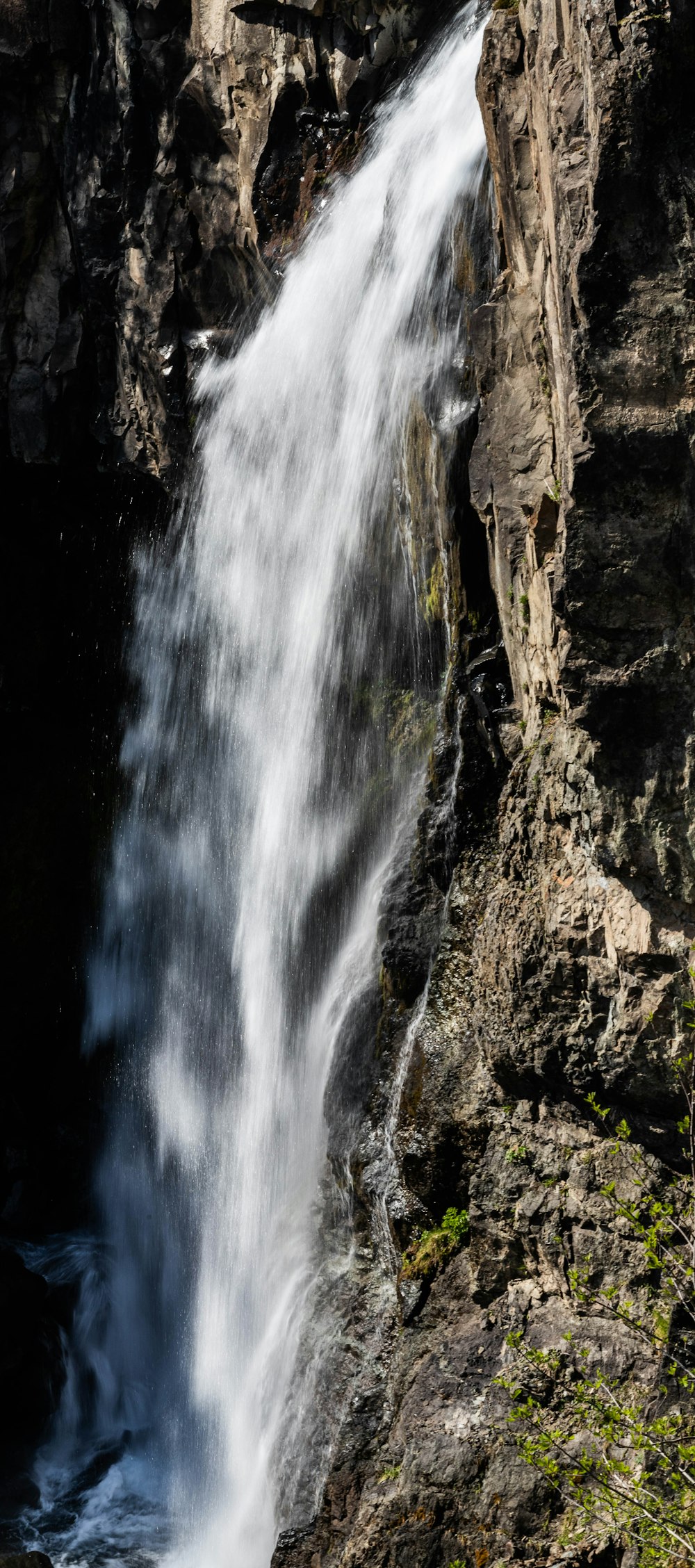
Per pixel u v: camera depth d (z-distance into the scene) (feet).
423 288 28.37
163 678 42.45
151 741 43.50
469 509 25.82
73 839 48.24
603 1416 17.83
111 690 45.14
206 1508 33.50
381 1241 25.82
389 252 29.89
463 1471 19.97
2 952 48.49
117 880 45.98
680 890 17.90
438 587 28.73
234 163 35.32
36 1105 48.62
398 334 29.25
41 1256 44.57
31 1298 40.50
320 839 34.58
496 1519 19.11
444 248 27.61
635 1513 16.67
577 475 17.75
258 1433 29.66
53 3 36.11
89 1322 42.27
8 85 37.19
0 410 40.27
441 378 26.73
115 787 45.60
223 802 39.78
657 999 18.01
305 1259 28.78
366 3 31.40
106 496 42.39
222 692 39.47
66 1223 46.80
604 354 17.57
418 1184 24.09
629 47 16.88
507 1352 20.59
